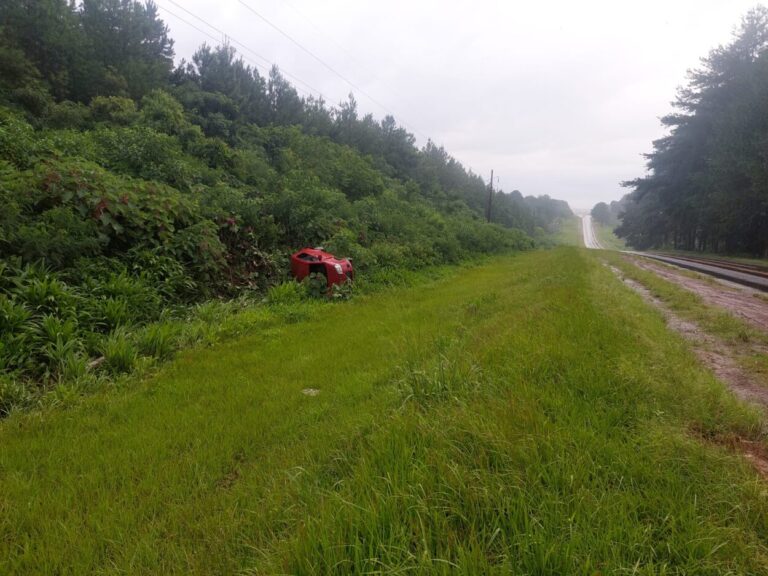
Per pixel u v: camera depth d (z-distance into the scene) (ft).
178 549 6.39
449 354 14.43
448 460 7.32
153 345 17.48
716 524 5.93
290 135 77.25
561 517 5.88
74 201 22.82
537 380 11.41
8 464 9.21
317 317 26.02
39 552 6.45
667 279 45.47
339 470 8.21
